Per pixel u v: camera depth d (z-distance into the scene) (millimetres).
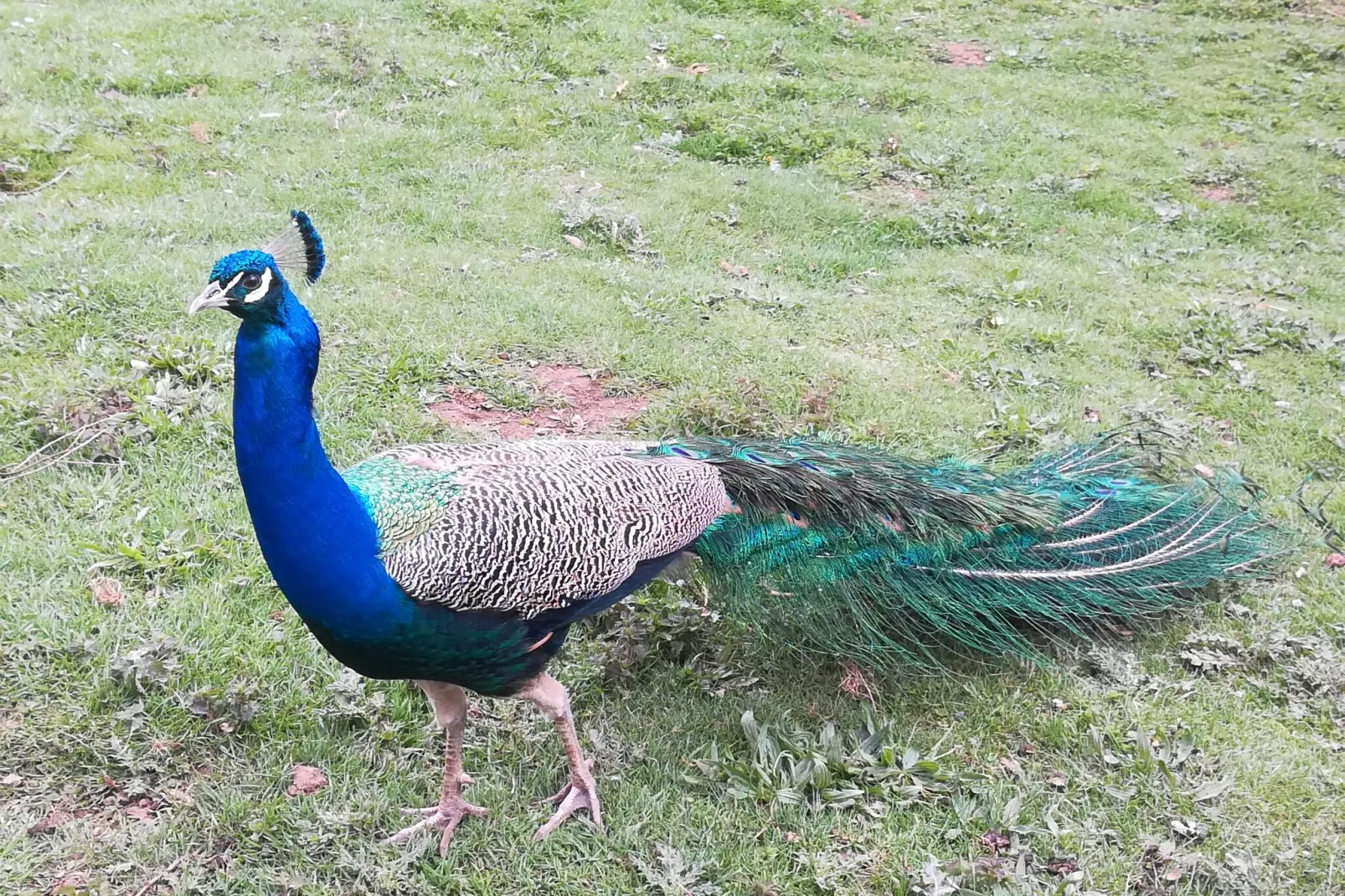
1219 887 1994
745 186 4320
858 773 2115
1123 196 4516
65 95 4445
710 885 1970
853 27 6035
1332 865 2025
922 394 3064
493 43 5332
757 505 2193
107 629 2227
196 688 2146
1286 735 2217
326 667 2213
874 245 4035
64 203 3658
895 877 1989
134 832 1976
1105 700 2268
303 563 1801
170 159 4027
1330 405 3135
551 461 2035
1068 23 6438
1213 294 3816
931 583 2248
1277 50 6227
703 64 5418
